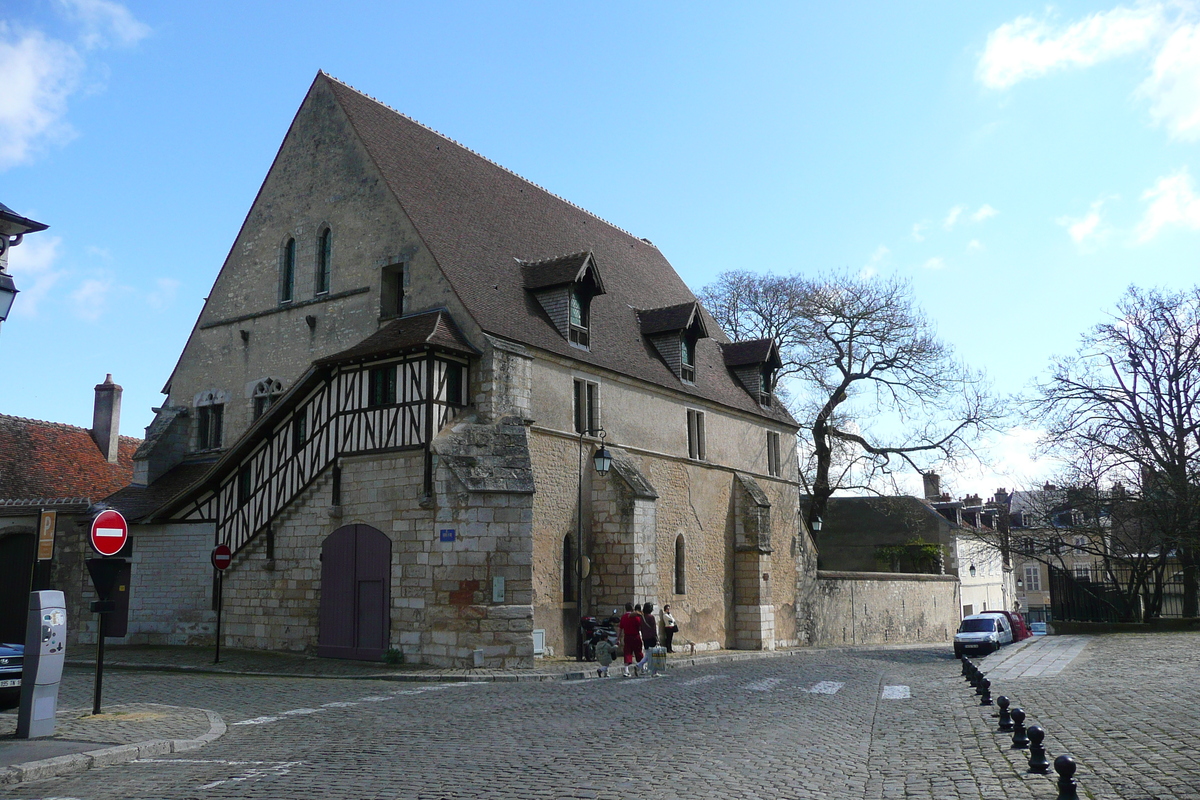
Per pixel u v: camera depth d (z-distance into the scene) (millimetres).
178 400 25156
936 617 40594
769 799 6781
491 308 20453
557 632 20328
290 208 23531
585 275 22703
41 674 9688
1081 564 58281
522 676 16406
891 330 35344
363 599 18859
